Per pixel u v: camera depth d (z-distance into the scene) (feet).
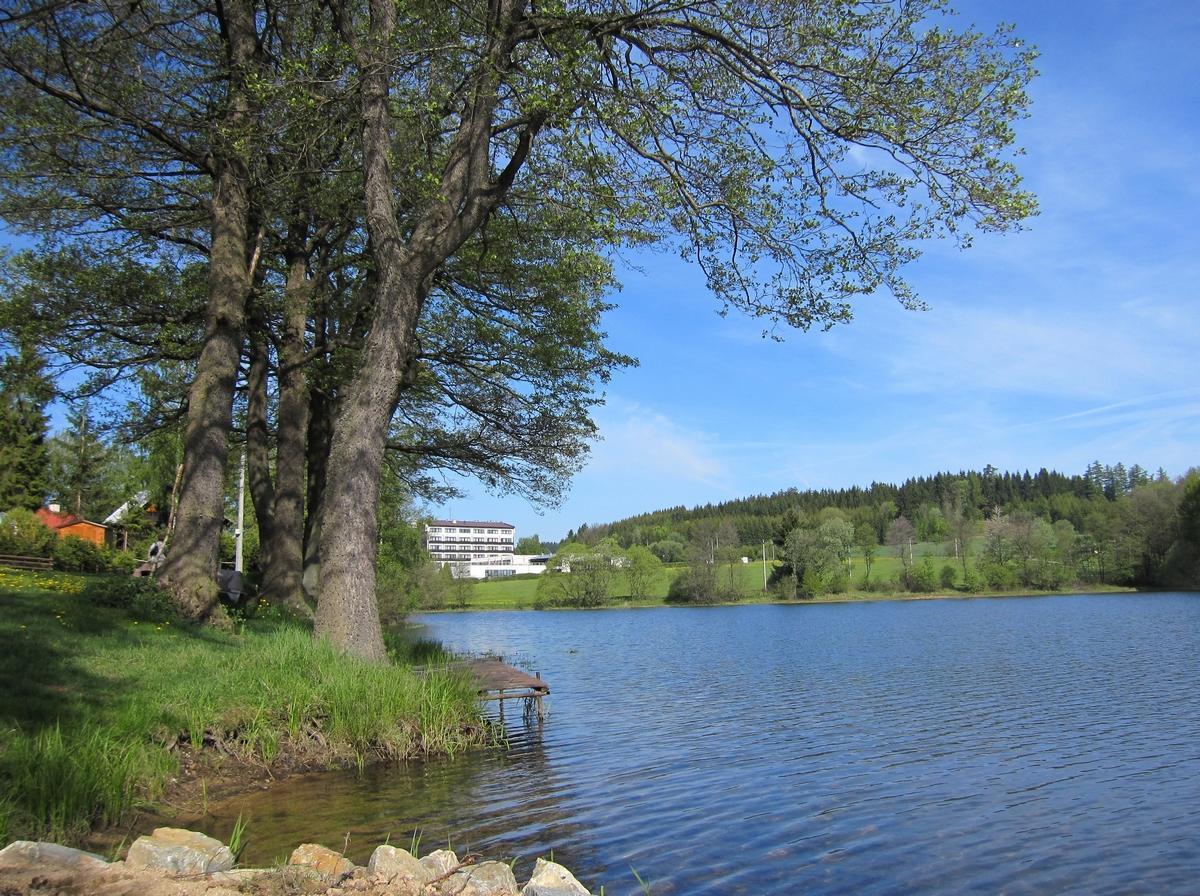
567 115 40.34
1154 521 251.39
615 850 24.53
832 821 28.76
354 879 16.34
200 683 32.24
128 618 40.04
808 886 22.21
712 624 175.11
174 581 44.01
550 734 45.93
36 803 20.57
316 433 71.61
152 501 138.21
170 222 55.31
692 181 45.78
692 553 275.18
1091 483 440.86
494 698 44.32
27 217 51.75
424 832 24.80
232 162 49.52
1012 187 38.11
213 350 47.21
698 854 24.48
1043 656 90.17
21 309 54.90
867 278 42.52
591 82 40.34
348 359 60.39
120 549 147.95
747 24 41.11
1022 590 263.29
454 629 168.25
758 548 332.19
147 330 63.57
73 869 15.35
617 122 42.22
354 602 41.27
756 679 75.72
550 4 39.70
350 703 34.32
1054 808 31.09
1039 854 25.68
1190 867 24.64
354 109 47.73
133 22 47.06
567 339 64.03
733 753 40.96
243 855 21.57
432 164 49.49
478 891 16.39
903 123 38.52
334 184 54.24
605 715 54.13
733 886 21.91
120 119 47.32
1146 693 62.54
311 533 70.23
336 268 61.62
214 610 44.45
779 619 187.83
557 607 268.62
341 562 41.50
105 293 56.29
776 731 47.91
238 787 28.66
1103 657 87.92
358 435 42.34
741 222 44.27
